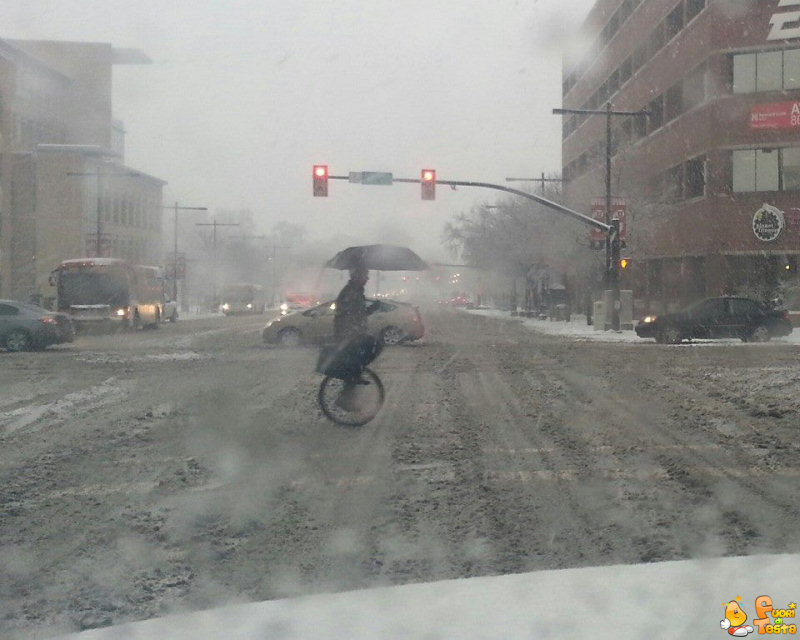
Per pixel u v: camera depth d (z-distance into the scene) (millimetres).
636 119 59594
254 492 8641
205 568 6352
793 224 40844
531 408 14430
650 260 56594
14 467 9938
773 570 5102
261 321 58500
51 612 5531
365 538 7051
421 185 34625
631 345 30859
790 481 8969
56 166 76500
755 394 15484
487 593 4754
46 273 76188
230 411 14141
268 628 4332
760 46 44344
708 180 45969
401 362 23281
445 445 11156
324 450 10844
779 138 44344
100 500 8398
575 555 6508
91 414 13984
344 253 19469
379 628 4211
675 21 52875
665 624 4137
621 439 11516
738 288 45062
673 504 8055
